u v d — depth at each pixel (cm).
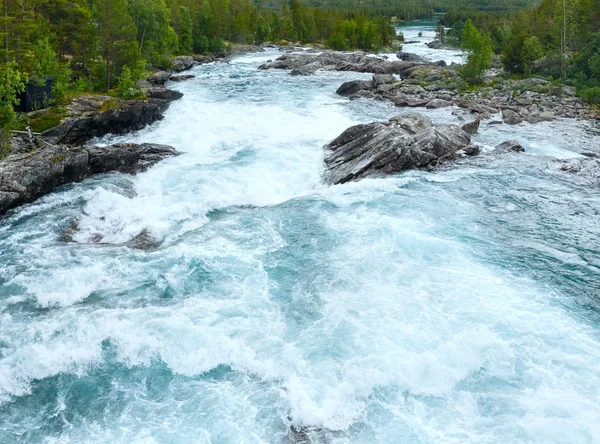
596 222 3194
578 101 7050
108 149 4116
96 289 2472
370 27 16500
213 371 1977
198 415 1767
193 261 2717
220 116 5872
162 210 3331
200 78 9488
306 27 18950
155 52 10031
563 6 8894
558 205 3444
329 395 1825
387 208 3359
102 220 3234
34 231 3052
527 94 7569
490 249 2850
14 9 6075
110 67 7056
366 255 2748
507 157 4422
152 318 2234
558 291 2453
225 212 3425
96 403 1833
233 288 2480
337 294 2414
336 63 12094
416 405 1798
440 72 9412
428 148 4275
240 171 4022
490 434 1664
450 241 2912
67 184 3744
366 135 4397
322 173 4122
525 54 9375
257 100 7038
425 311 2272
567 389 1833
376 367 1942
